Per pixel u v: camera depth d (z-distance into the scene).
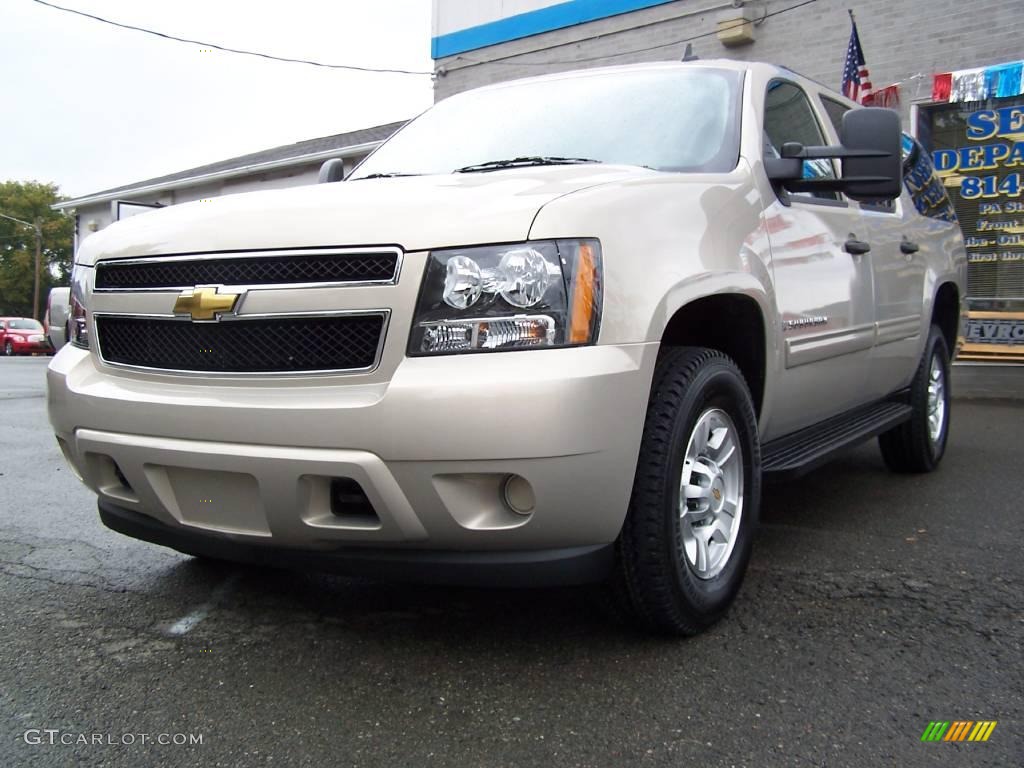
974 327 9.52
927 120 9.94
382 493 2.34
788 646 2.74
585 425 2.28
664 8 12.24
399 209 2.47
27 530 4.20
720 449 2.92
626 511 2.47
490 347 2.30
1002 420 7.46
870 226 4.25
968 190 9.71
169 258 2.66
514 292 2.30
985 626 2.90
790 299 3.30
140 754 2.14
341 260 2.43
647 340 2.45
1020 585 3.29
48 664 2.66
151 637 2.86
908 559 3.61
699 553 2.82
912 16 9.95
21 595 3.26
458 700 2.40
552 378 2.26
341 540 2.47
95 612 3.09
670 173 2.97
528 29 13.78
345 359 2.41
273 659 2.68
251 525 2.57
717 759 2.10
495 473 2.29
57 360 3.05
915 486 4.98
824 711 2.33
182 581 3.42
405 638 2.83
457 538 2.38
